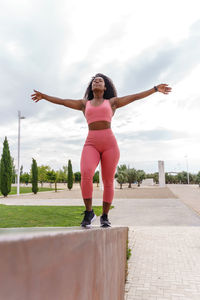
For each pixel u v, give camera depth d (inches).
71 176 1515.7
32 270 23.7
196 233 311.1
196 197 790.5
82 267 43.3
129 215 440.1
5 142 1015.6
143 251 251.4
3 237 20.2
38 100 132.5
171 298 160.4
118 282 111.0
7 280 19.4
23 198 882.8
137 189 1307.8
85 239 46.1
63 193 1157.7
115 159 118.5
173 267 211.8
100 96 124.6
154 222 379.6
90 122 119.3
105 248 70.4
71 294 36.4
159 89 128.7
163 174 1569.9
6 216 410.9
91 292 50.9
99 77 124.0
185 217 419.8
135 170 1480.1
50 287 28.2
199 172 1742.1
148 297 162.2
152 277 193.2
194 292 168.1
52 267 28.9
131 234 308.2
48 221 368.8
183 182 2389.3
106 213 122.6
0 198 897.5
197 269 206.8
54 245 29.6
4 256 19.2
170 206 560.4
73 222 361.1
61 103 131.0
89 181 111.4
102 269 64.8
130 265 217.0
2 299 18.7
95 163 115.3
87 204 112.9
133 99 127.3
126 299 159.5
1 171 989.2
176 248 259.0
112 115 124.6
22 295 21.7
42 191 1379.2
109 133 118.5
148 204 602.9
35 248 24.5
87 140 119.3
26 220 375.2
